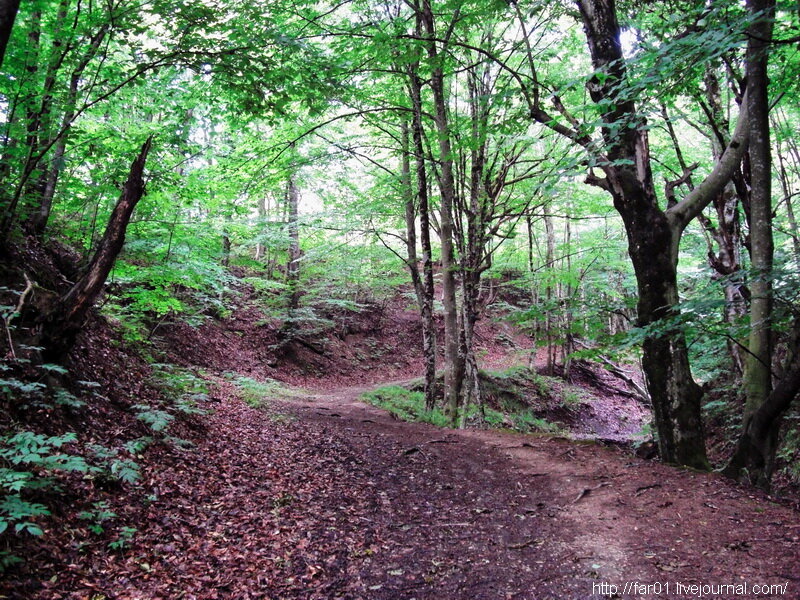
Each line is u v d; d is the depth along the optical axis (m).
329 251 14.85
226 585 3.56
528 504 5.61
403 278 20.61
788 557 3.69
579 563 3.97
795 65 7.10
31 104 6.02
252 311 19.81
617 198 7.01
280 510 5.10
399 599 3.53
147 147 5.84
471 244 11.71
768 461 6.20
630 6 8.62
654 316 6.74
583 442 8.36
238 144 11.48
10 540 3.19
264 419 9.23
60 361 5.52
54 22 6.00
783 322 6.26
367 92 10.83
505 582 3.74
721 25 4.64
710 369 12.11
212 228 10.55
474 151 10.67
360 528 4.88
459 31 10.49
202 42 6.11
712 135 10.20
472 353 11.59
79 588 3.14
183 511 4.55
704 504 4.99
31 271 6.58
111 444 5.11
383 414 12.68
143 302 9.62
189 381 9.14
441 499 5.88
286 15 8.43
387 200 12.20
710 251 9.68
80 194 8.30
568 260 16.66
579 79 5.59
